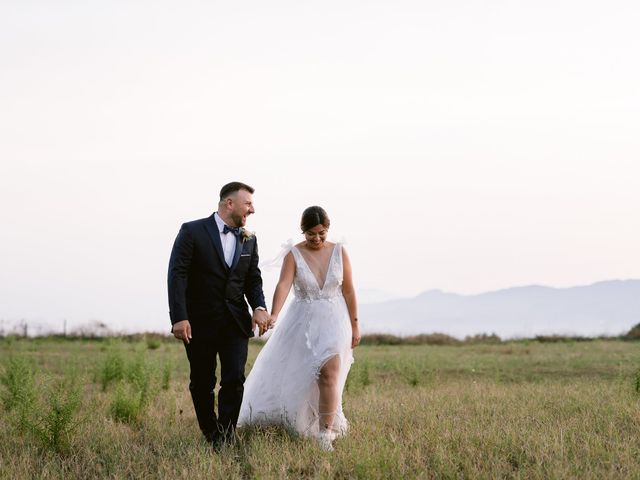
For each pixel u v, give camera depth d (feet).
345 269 25.23
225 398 23.09
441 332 133.49
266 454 20.48
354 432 24.11
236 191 23.54
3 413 28.68
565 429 23.72
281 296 24.64
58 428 22.39
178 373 50.60
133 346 81.92
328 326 24.56
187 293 23.26
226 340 23.30
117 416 27.66
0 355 64.54
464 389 38.11
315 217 24.72
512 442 21.77
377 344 122.83
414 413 28.07
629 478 17.92
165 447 22.38
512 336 127.85
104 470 19.92
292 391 24.38
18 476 18.97
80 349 83.46
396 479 18.21
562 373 52.06
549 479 18.06
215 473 19.15
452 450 21.26
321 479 18.25
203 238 23.11
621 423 25.29
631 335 123.65
